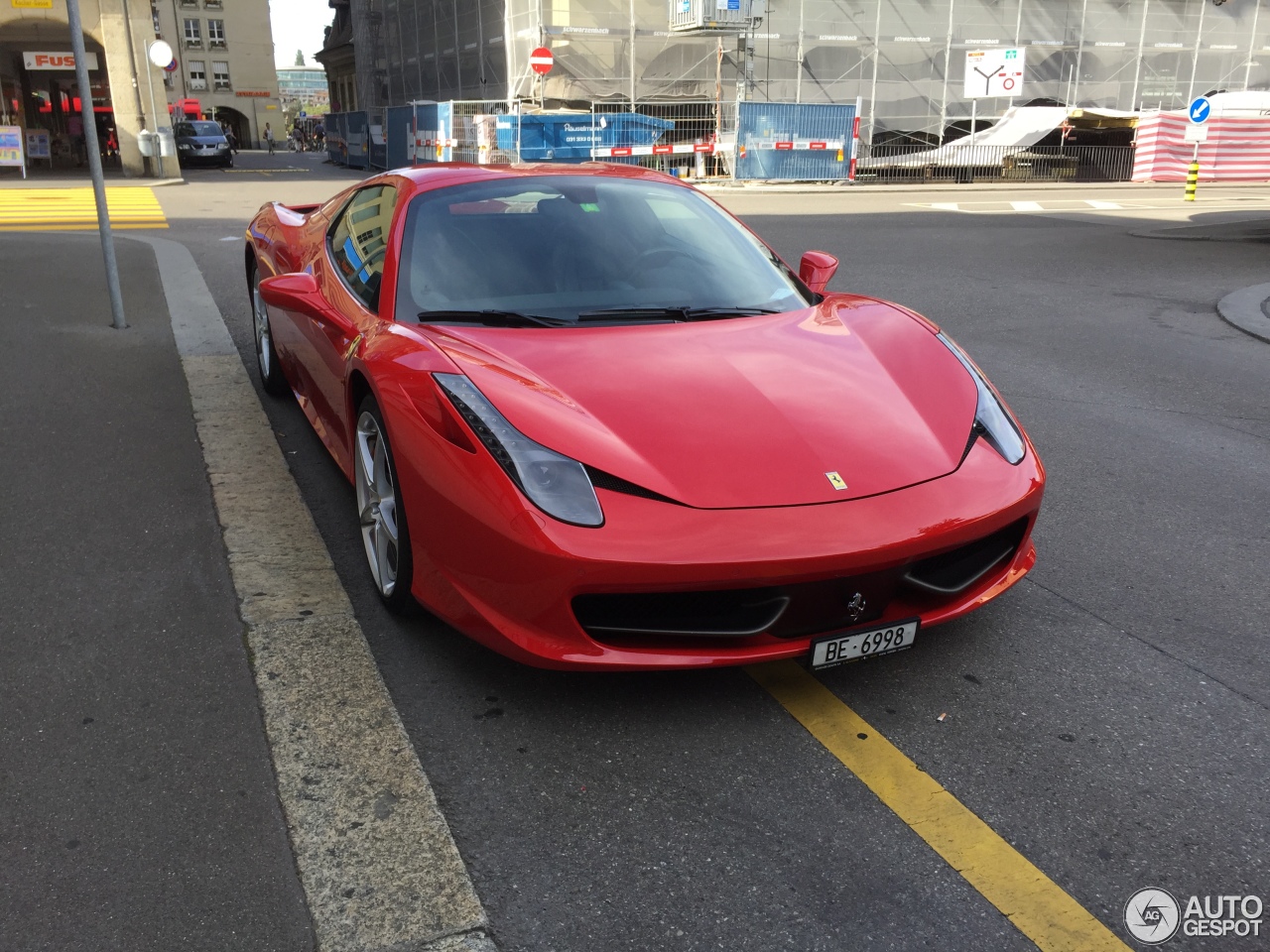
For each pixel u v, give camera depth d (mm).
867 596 2326
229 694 2473
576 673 2619
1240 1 26578
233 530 3422
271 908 1815
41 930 1746
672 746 2324
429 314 2982
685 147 21734
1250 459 4449
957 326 7277
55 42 24578
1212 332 7160
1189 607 3047
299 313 3779
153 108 20516
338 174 25734
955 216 15258
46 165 24938
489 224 3344
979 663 2709
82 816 2035
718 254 3479
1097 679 2639
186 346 5918
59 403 4777
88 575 3070
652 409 2486
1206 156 24406
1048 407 5262
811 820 2080
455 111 23656
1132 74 26281
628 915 1816
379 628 2816
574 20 23125
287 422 4590
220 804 2084
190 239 10766
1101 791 2184
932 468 2473
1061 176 25188
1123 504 3898
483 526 2281
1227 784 2215
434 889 1874
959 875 1931
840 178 22609
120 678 2527
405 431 2504
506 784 2178
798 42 23875
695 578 2168
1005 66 23109
